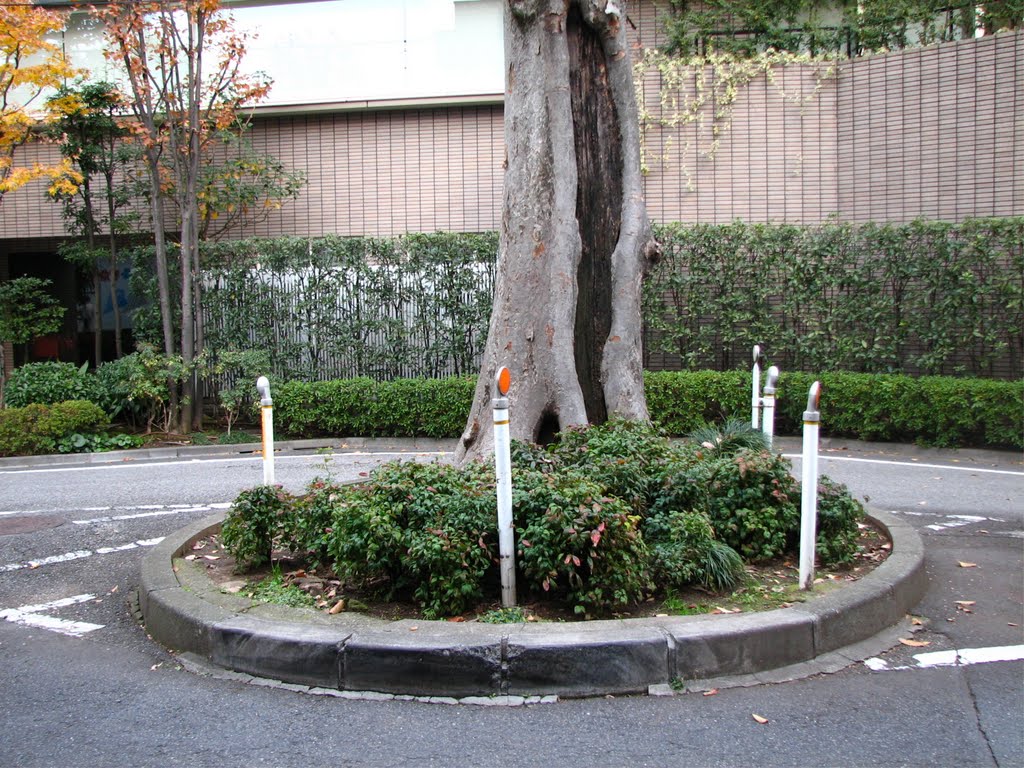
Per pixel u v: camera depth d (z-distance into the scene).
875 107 14.77
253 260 14.99
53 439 12.83
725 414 13.21
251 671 4.38
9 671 4.57
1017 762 3.48
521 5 7.18
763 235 13.84
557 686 4.09
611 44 7.45
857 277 13.34
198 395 14.57
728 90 15.22
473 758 3.53
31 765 3.55
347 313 15.02
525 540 4.71
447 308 14.73
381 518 4.79
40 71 13.37
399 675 4.14
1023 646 4.69
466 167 16.31
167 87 14.61
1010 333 12.59
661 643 4.15
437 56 16.16
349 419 13.83
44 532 7.77
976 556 6.52
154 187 13.99
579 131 7.52
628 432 6.26
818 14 16.12
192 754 3.62
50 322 15.62
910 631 4.89
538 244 7.05
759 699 4.03
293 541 5.67
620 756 3.54
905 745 3.62
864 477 10.15
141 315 15.02
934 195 14.17
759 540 5.59
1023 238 12.17
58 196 14.73
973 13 14.84
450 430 13.60
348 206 16.64
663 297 14.41
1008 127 13.46
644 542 5.10
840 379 12.69
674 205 15.48
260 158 16.25
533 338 6.99
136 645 4.90
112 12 12.88
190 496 9.43
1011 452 11.46
